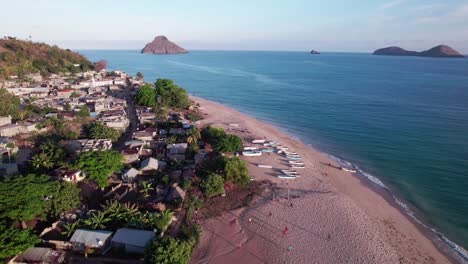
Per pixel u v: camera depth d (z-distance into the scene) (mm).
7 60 191375
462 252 55844
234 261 50500
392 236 58906
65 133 93875
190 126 111375
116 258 47000
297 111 157125
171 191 66562
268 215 63188
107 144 86500
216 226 59219
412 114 147875
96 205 61219
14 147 79500
